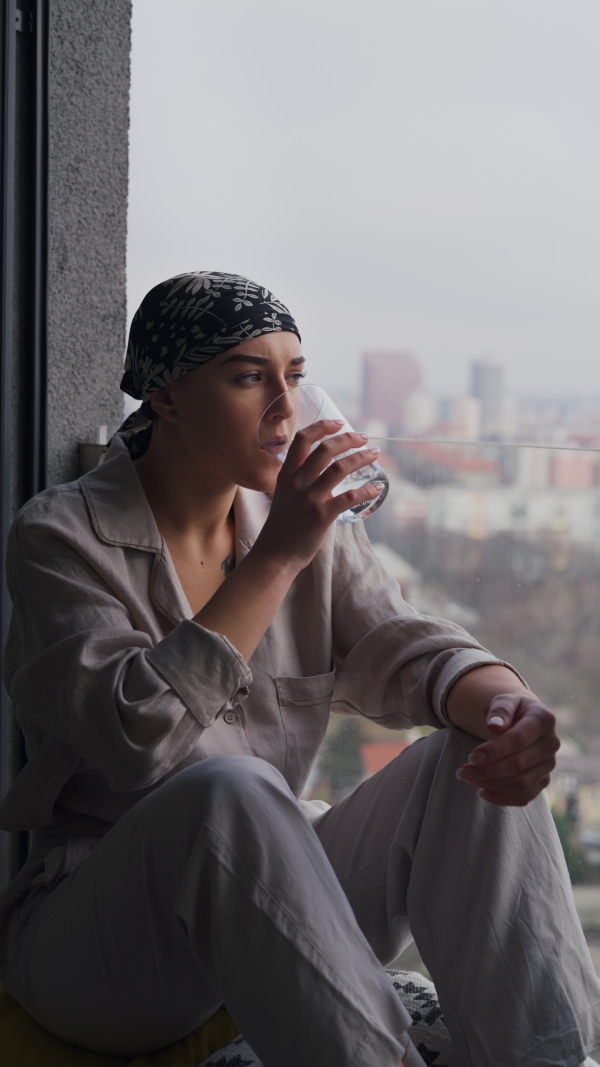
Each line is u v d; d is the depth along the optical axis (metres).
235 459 0.93
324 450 0.87
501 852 0.83
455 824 0.85
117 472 1.00
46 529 0.93
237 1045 0.89
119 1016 0.84
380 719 1.07
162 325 0.94
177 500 1.00
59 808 0.97
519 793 0.79
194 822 0.71
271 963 0.69
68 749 0.93
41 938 0.88
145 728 0.81
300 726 1.02
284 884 0.70
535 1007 0.79
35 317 1.52
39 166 1.50
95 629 0.88
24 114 1.50
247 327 0.90
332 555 1.08
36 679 0.89
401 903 0.90
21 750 1.54
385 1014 0.71
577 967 0.82
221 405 0.92
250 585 0.87
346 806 1.01
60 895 0.87
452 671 0.94
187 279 0.94
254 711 1.00
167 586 0.95
